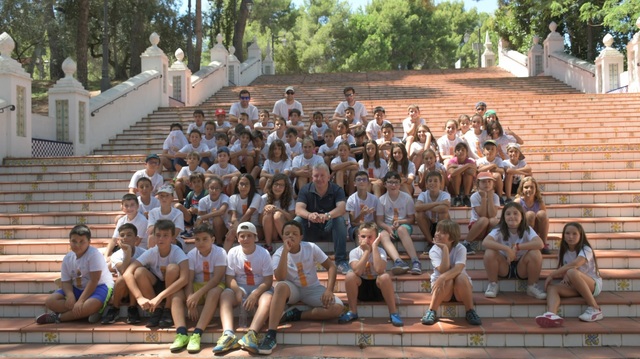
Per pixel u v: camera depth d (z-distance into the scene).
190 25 24.97
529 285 5.83
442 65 48.84
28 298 6.11
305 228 6.61
